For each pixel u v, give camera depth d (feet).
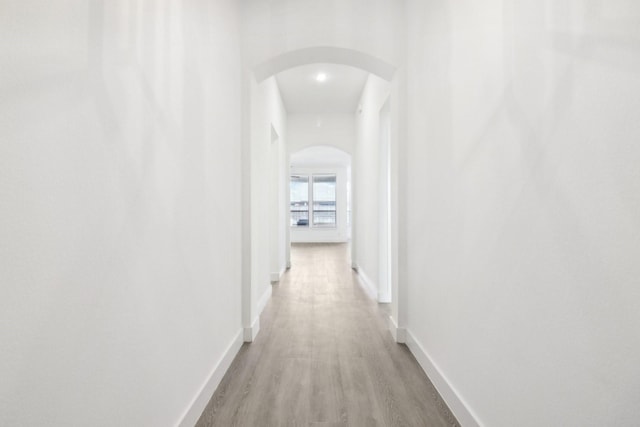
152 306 4.61
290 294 16.14
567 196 3.38
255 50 9.91
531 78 3.95
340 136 23.12
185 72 5.79
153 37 4.67
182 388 5.61
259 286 13.02
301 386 7.46
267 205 14.96
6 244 2.47
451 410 6.44
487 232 5.01
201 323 6.52
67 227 3.06
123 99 3.93
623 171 2.75
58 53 2.95
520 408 4.20
